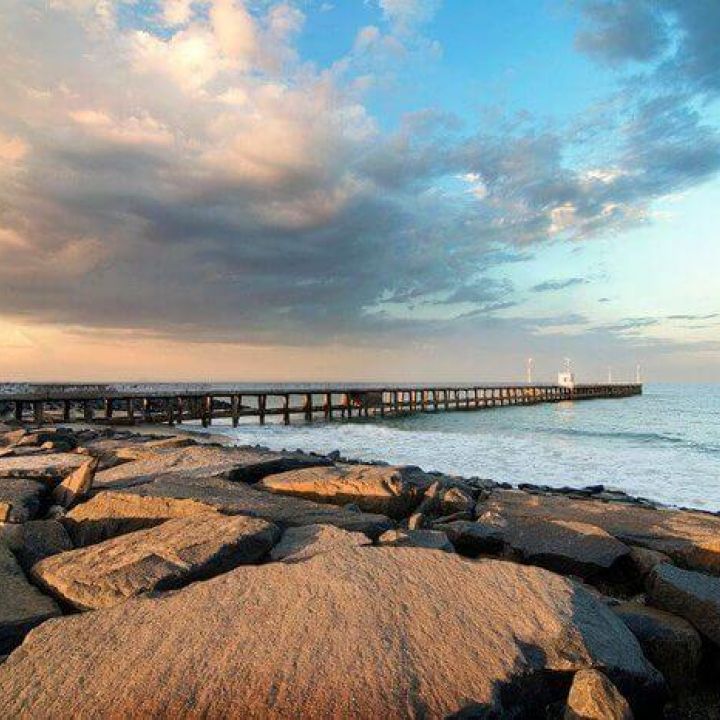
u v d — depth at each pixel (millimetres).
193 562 4395
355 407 45000
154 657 2990
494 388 65188
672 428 34406
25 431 15797
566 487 12898
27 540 5602
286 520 6211
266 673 2842
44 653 3076
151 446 12719
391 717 2598
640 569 5914
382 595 3619
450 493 8617
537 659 3135
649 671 3369
